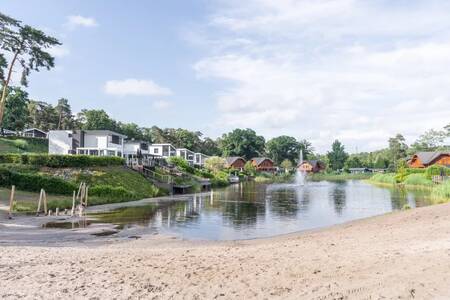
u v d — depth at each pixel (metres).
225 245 15.85
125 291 8.43
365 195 46.72
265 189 61.66
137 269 10.39
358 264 9.62
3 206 26.72
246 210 31.73
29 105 102.25
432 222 16.56
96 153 68.25
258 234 20.22
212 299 7.83
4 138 68.00
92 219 25.17
